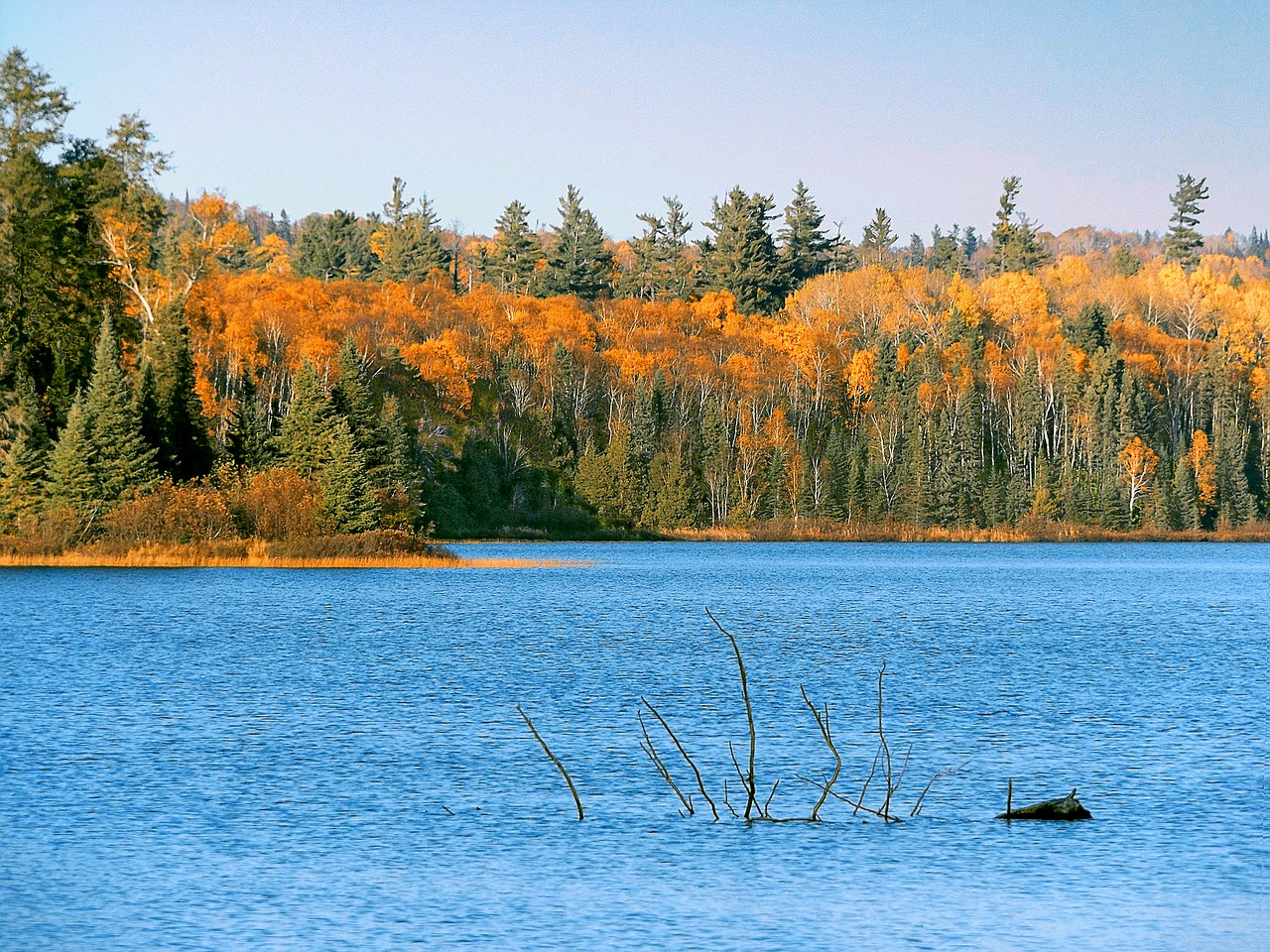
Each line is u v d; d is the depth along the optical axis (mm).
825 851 43219
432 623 125188
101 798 49594
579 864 41625
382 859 42000
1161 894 38469
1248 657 99812
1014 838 44812
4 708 70438
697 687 81562
